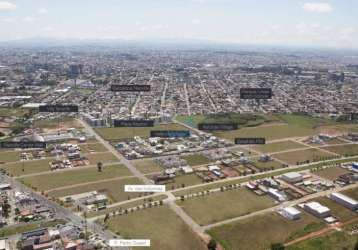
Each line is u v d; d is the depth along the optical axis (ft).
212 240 469.57
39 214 567.59
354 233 518.37
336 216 569.23
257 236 510.17
